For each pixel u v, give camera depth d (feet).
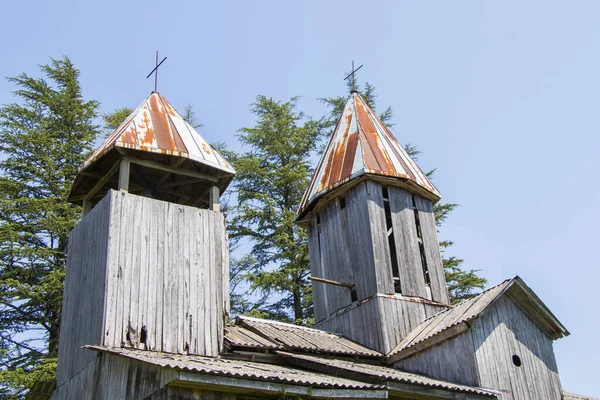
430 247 60.64
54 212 77.36
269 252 88.07
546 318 52.80
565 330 53.06
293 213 85.76
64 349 47.19
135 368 37.60
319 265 62.28
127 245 44.32
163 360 35.58
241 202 87.66
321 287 61.16
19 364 71.20
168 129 51.16
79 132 86.89
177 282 45.52
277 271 81.15
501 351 49.39
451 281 85.61
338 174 60.80
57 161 82.23
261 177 89.71
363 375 42.29
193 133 53.26
